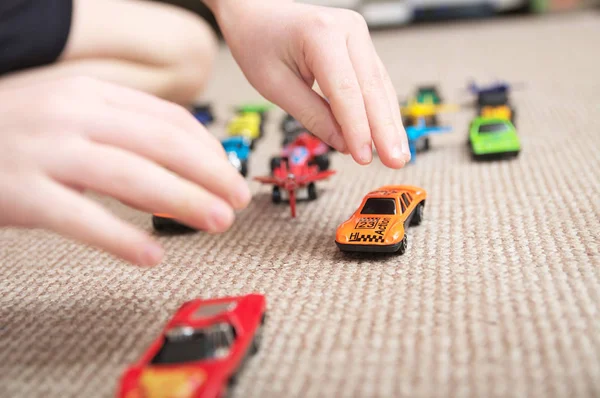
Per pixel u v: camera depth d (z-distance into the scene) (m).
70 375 0.28
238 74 1.00
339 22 0.36
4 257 0.39
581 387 0.25
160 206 0.26
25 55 0.44
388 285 0.32
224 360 0.25
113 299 0.33
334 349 0.28
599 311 0.29
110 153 0.26
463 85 0.74
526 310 0.30
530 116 0.59
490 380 0.26
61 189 0.26
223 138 0.59
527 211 0.39
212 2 0.42
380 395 0.26
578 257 0.33
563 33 1.12
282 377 0.27
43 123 0.26
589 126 0.54
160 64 0.56
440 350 0.28
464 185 0.44
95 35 0.51
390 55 1.04
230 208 0.27
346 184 0.46
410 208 0.37
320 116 0.37
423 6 1.35
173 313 0.32
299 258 0.36
